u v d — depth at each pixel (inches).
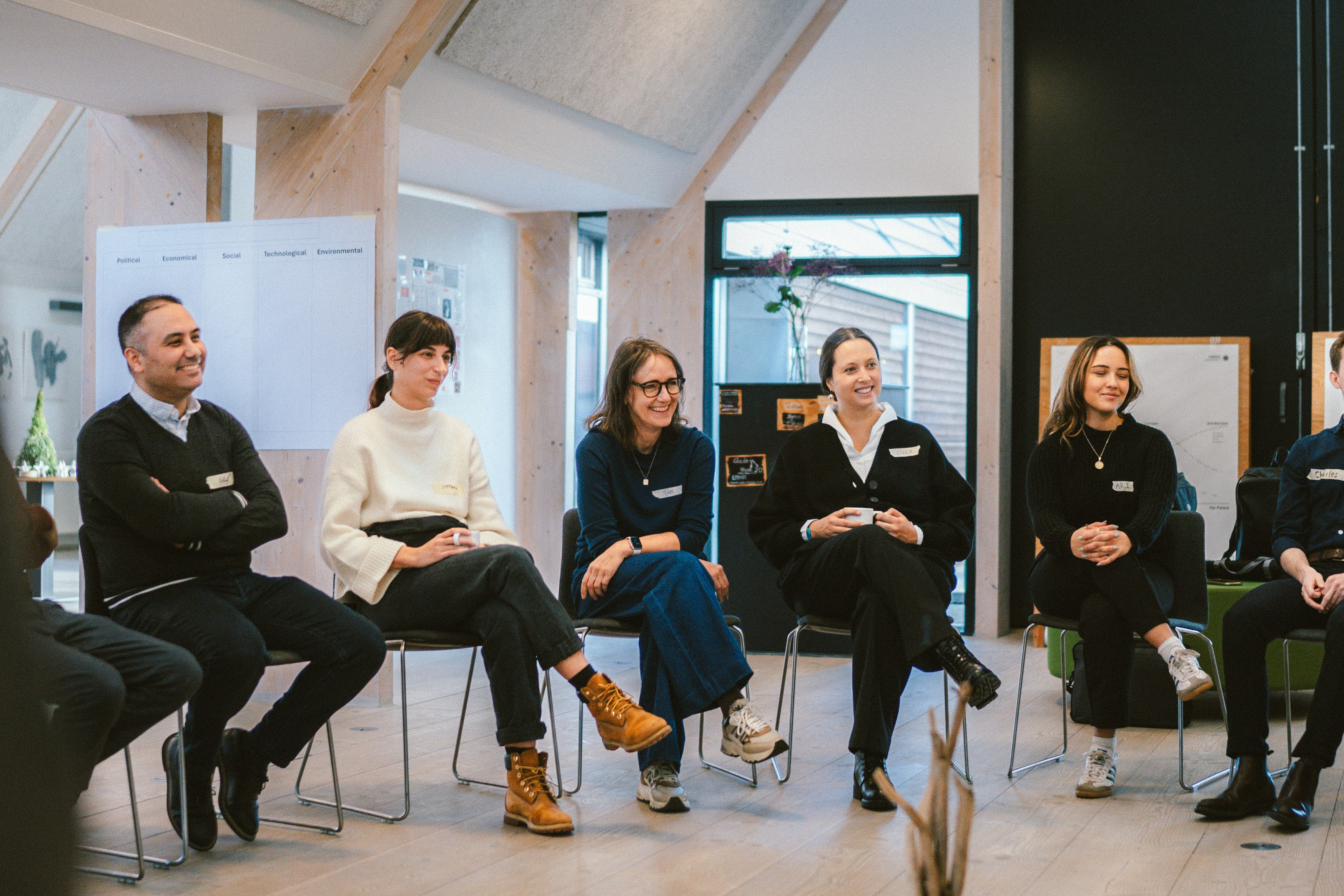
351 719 166.9
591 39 225.0
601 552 127.3
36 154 259.4
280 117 185.9
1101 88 264.8
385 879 95.4
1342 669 112.5
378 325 176.7
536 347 288.4
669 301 281.9
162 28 158.1
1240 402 249.4
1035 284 269.7
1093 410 136.9
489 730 158.4
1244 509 173.0
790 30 268.7
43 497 259.1
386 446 123.7
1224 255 256.5
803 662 220.1
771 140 276.1
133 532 104.6
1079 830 111.0
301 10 168.4
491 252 279.3
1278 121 252.8
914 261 271.4
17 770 13.1
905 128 269.3
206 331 181.8
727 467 234.1
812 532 131.0
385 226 179.0
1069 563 129.3
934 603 117.8
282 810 117.6
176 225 182.5
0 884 12.9
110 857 101.3
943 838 39.0
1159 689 161.2
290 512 179.8
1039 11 268.8
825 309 276.7
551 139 239.5
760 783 129.1
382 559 116.0
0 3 143.9
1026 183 270.1
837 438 138.8
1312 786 112.6
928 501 135.9
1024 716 170.4
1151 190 261.6
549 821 108.5
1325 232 249.3
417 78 204.1
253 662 101.7
